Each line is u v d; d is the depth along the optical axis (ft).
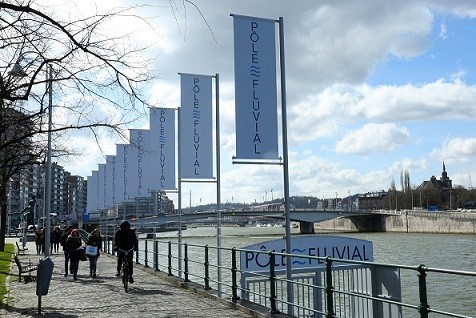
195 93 64.69
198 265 113.29
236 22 42.96
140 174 100.07
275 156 42.93
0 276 67.21
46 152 40.19
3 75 27.40
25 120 31.91
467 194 613.52
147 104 27.22
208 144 65.10
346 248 46.50
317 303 41.91
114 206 130.00
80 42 24.62
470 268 148.36
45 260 38.88
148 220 153.07
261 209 296.51
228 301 40.29
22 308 40.29
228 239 271.49
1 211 128.67
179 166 64.13
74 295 47.32
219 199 60.64
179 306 40.11
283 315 33.73
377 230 458.09
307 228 409.49
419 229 405.80
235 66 42.68
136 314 36.58
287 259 39.60
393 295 37.52
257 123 42.73
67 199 516.32
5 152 38.93
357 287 41.70
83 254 63.16
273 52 43.70
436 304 67.72
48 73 26.99
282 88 42.75
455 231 370.12
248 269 43.32
